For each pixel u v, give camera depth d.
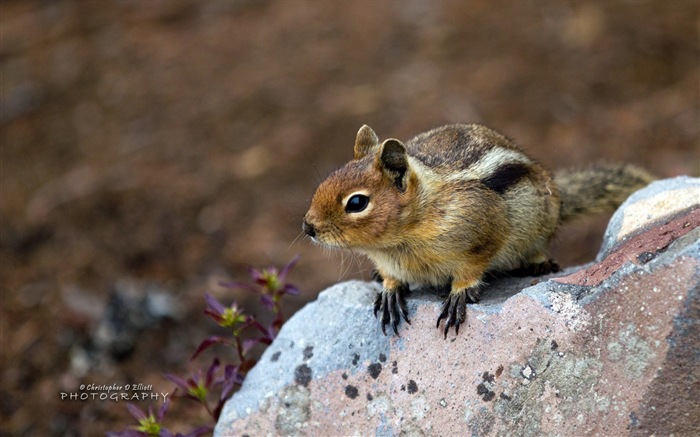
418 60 18.16
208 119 17.70
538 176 8.21
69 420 11.09
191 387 8.22
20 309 13.56
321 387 7.25
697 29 17.77
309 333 7.59
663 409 5.72
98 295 13.59
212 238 14.62
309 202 8.27
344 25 20.11
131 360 12.15
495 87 16.89
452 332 6.88
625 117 15.80
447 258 7.39
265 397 7.45
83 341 12.57
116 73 19.97
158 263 14.21
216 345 12.04
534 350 6.31
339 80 18.05
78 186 16.42
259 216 14.88
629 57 17.30
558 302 6.33
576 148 15.23
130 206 15.61
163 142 17.30
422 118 16.19
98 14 22.80
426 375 6.82
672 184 7.58
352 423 7.05
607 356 5.98
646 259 6.09
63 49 21.36
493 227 7.46
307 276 13.48
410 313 7.21
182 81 19.14
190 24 21.59
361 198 7.27
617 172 9.72
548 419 6.15
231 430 7.51
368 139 8.16
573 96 16.47
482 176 7.58
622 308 5.98
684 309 5.68
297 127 16.84
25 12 23.73
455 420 6.55
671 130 15.40
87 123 18.44
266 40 20.12
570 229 14.00
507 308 6.57
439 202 7.34
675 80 16.64
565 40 18.06
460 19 19.36
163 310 12.90
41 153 17.81
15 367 12.32
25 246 15.09
